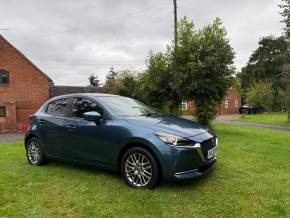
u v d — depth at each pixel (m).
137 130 4.85
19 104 26.84
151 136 4.69
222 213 3.90
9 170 6.08
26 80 27.25
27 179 5.39
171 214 3.89
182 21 12.88
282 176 5.42
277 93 49.44
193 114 13.20
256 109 48.94
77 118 5.74
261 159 6.79
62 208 4.12
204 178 5.24
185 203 4.21
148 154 4.69
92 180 5.25
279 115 41.56
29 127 6.65
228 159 6.72
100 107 5.51
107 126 5.18
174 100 14.05
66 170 5.94
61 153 5.90
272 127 22.50
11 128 25.08
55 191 4.77
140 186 4.79
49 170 6.01
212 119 13.05
